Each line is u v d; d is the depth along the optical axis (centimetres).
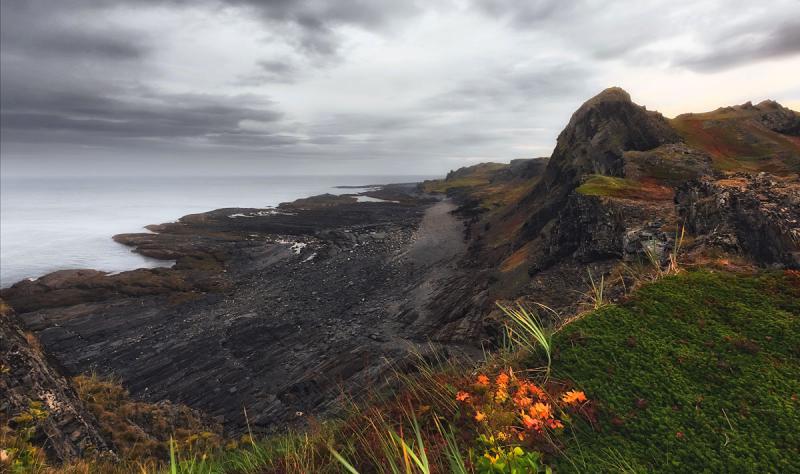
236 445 1159
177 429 1673
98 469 1051
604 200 3033
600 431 445
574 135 6081
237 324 3800
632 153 4356
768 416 437
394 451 417
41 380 1238
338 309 4144
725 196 1243
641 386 500
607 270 2569
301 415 2222
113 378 2816
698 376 512
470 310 3488
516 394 489
